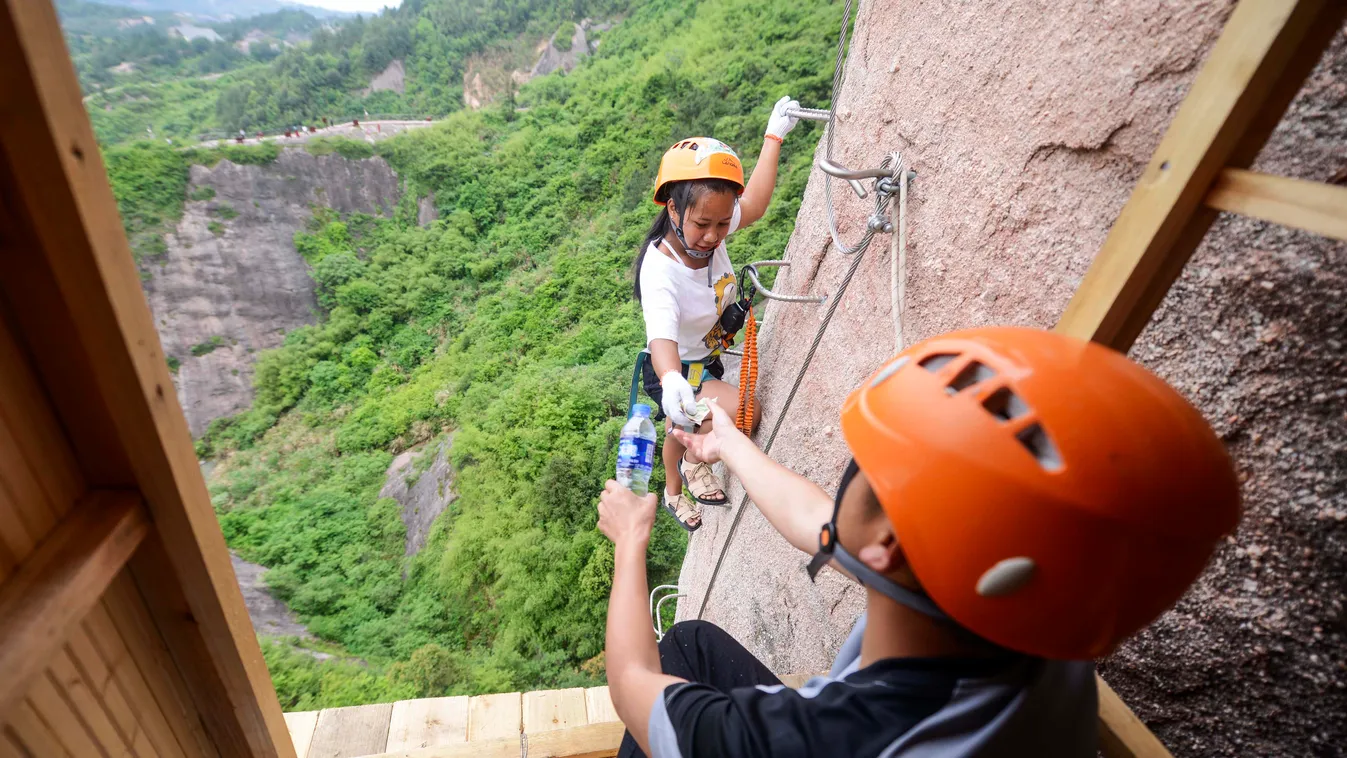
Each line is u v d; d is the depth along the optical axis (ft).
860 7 7.77
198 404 143.84
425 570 85.66
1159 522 1.70
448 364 132.57
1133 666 3.60
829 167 5.76
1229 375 3.11
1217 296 3.13
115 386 2.01
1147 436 1.73
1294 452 2.86
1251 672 3.06
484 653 70.18
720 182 6.52
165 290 147.54
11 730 1.92
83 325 1.87
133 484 2.26
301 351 146.92
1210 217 2.55
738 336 11.14
